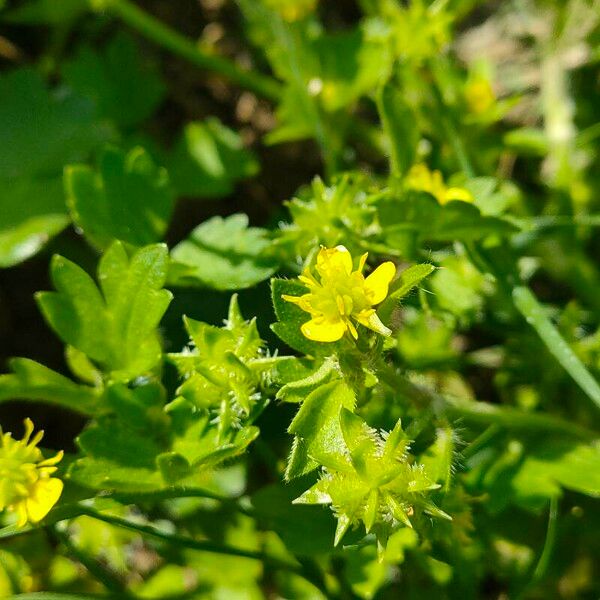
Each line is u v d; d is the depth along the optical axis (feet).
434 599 0.39
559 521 0.41
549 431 0.40
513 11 0.60
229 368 0.30
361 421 0.27
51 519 0.33
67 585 0.43
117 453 0.32
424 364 0.45
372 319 0.27
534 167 0.56
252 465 0.46
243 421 0.31
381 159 0.59
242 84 0.58
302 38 0.51
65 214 0.49
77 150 0.53
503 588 0.45
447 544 0.34
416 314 0.46
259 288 0.47
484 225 0.38
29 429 0.31
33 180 0.51
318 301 0.27
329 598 0.38
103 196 0.40
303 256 0.38
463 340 0.53
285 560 0.41
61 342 0.56
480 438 0.38
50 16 0.60
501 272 0.40
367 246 0.37
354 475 0.27
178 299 0.47
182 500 0.42
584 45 0.54
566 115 0.52
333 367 0.28
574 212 0.51
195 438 0.32
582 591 0.42
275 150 0.61
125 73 0.58
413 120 0.40
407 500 0.28
